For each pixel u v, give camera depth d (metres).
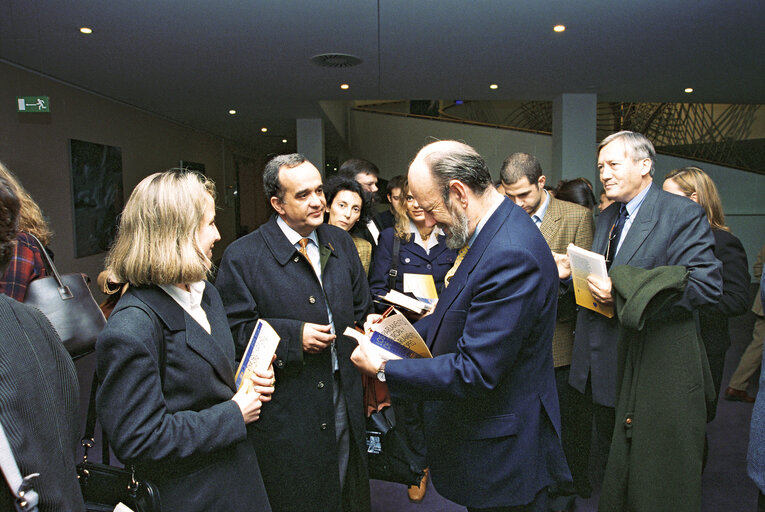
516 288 1.19
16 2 4.00
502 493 1.30
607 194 1.91
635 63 6.05
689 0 4.17
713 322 2.31
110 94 7.36
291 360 1.60
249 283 1.68
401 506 2.38
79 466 1.19
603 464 2.12
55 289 1.61
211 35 4.86
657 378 1.64
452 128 10.30
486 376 1.17
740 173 9.61
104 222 7.33
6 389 0.69
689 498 1.62
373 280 2.64
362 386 1.78
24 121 5.67
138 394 1.03
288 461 1.65
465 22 4.62
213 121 10.05
